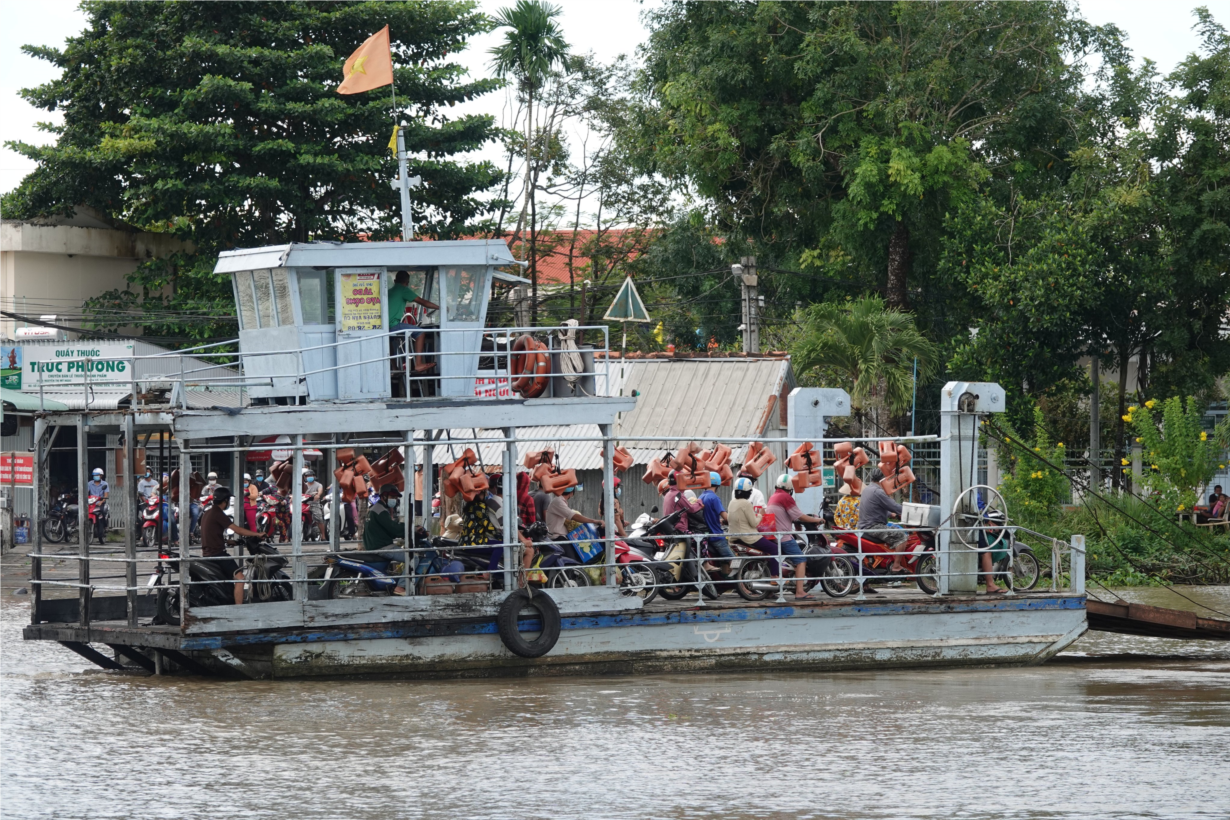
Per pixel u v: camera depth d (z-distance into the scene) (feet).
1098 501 203.00
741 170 258.98
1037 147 257.96
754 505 122.62
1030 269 226.17
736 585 118.83
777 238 271.08
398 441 109.40
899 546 124.88
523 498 116.16
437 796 71.56
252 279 115.75
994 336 234.17
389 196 263.90
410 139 260.83
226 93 244.22
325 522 217.15
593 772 77.00
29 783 74.74
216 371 256.32
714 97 249.96
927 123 241.35
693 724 91.86
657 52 266.98
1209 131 232.73
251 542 109.29
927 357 216.74
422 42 269.85
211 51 245.45
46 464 115.14
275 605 104.47
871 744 85.25
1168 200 234.99
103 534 230.89
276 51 250.37
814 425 152.76
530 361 116.37
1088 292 225.76
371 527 112.98
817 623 117.39
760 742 85.76
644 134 274.16
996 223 238.07
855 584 124.77
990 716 95.81
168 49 256.93
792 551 119.65
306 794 72.02
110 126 264.11
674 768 78.23
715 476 124.06
